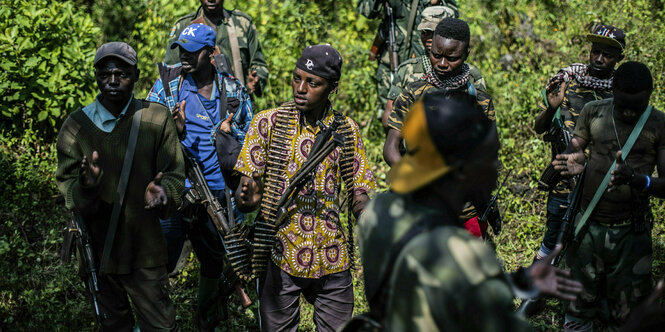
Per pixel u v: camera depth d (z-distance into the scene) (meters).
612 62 4.48
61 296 5.07
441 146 1.98
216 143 4.22
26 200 5.58
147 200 3.48
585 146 4.02
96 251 3.72
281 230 3.56
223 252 4.52
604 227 3.90
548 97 4.62
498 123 6.76
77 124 3.60
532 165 6.30
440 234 1.94
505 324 1.89
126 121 3.63
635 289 3.91
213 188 4.46
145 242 3.68
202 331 4.30
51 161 6.00
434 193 2.05
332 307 3.68
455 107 2.02
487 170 2.03
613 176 3.60
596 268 3.98
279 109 3.59
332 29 7.82
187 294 5.09
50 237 5.44
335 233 3.62
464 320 1.87
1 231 5.41
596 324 4.67
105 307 3.75
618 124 3.82
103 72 3.52
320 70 3.42
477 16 7.86
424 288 1.90
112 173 3.61
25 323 4.80
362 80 7.08
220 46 5.60
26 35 6.04
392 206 2.10
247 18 5.77
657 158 3.79
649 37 7.45
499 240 5.66
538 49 7.80
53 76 6.03
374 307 2.12
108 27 7.84
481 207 4.21
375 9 6.45
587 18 8.00
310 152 3.52
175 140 3.77
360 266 5.32
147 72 7.20
